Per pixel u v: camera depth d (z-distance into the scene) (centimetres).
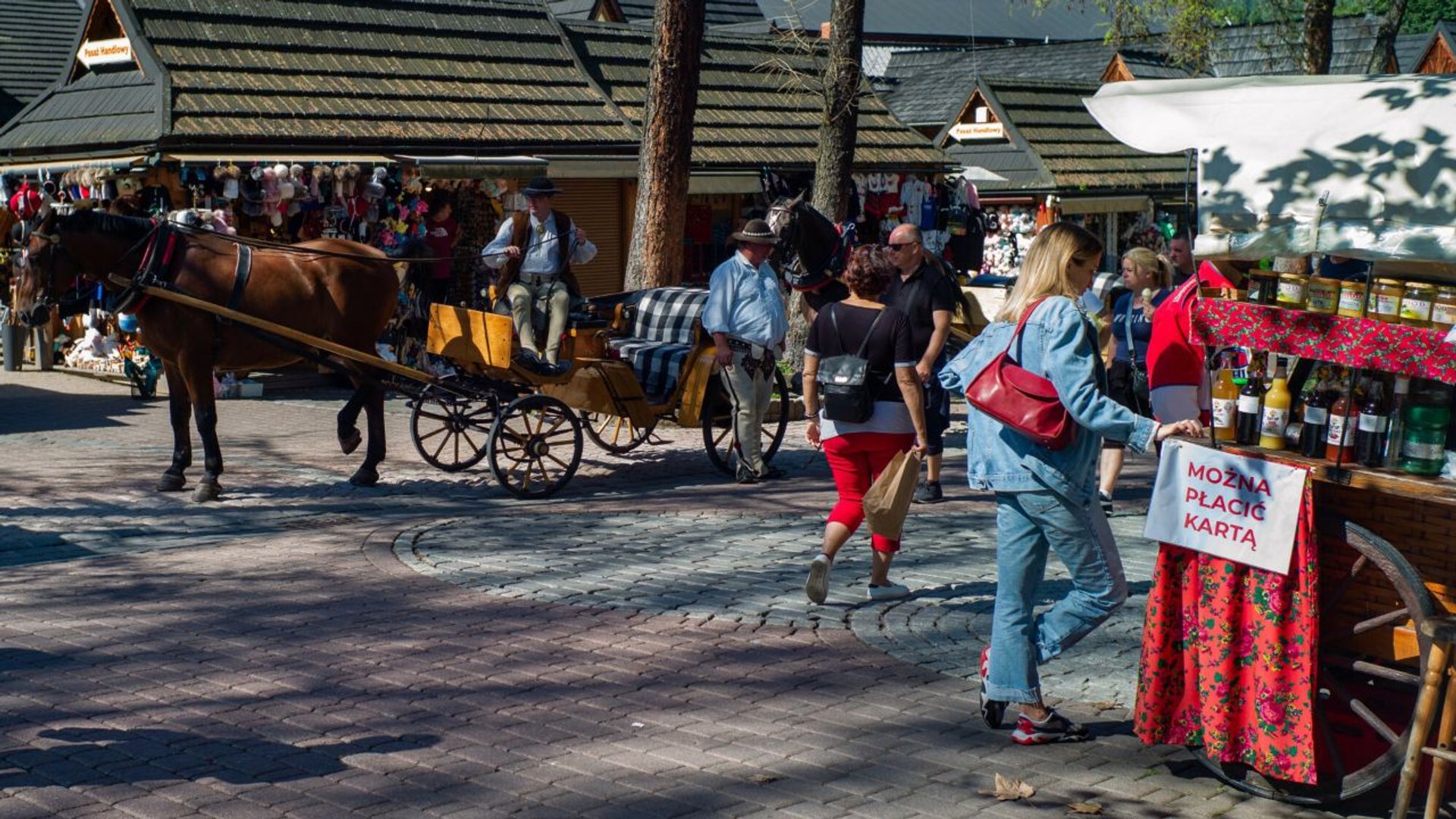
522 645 727
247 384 1780
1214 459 525
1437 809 479
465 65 2109
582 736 595
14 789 532
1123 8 2458
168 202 1759
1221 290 573
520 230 1209
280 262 1152
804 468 1307
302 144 1825
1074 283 579
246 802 522
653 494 1168
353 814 512
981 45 5350
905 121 3884
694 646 726
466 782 544
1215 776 555
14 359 2006
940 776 553
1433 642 471
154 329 1116
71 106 1934
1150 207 3092
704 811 517
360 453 1374
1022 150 2978
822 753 577
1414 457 502
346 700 641
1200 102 561
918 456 771
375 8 2081
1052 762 569
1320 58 2292
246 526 1025
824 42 2550
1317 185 527
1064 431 559
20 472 1245
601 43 2320
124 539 981
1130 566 891
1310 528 508
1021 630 584
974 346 589
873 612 788
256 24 1948
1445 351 479
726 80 2423
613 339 1290
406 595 826
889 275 793
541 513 1076
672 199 1650
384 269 1205
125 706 631
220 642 730
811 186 2333
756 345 1192
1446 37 4025
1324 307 516
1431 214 503
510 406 1129
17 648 718
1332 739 520
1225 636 525
